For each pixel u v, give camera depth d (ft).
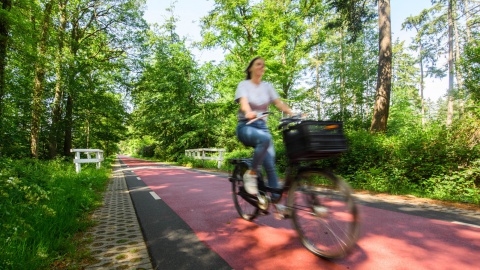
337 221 8.09
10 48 31.45
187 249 9.57
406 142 25.14
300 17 65.82
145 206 17.29
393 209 15.49
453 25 75.56
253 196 11.46
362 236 10.55
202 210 15.65
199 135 80.64
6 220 11.07
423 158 23.67
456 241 9.79
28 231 10.38
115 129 103.81
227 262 8.39
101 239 11.00
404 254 8.63
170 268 8.07
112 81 66.28
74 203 16.37
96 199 20.08
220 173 39.93
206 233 11.35
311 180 8.93
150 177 36.09
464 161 21.90
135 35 65.62
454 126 23.84
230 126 72.79
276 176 10.68
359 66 82.74
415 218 13.30
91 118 71.31
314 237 8.83
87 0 57.72
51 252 9.21
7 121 40.16
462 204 17.04
